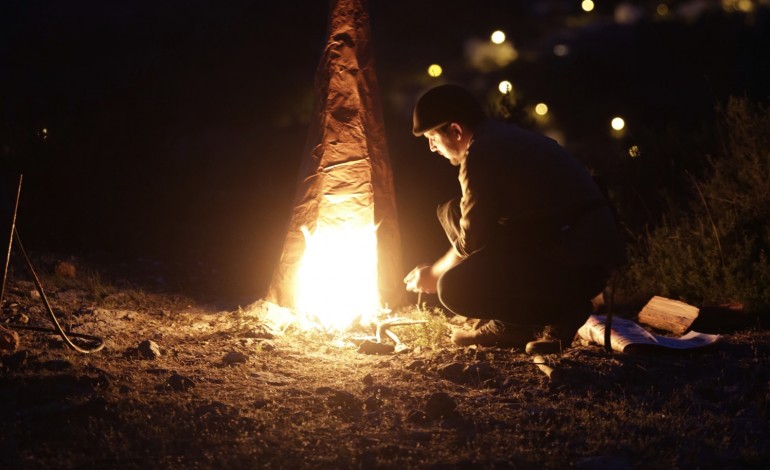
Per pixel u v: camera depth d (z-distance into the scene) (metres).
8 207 4.17
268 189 8.20
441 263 4.61
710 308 5.11
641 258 5.98
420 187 7.40
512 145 4.17
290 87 10.80
